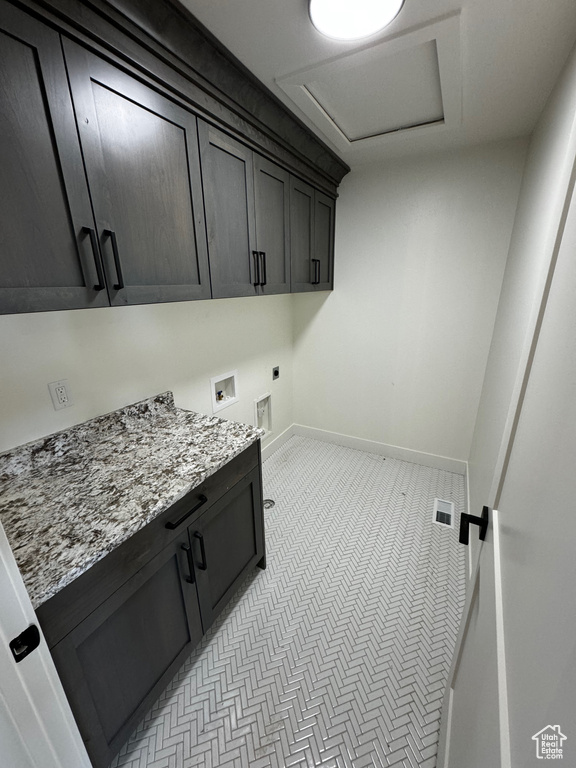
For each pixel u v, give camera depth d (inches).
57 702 25.2
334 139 69.3
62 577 27.8
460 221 80.4
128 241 38.6
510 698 18.4
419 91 53.5
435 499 87.8
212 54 42.1
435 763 39.1
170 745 41.5
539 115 59.9
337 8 36.5
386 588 62.4
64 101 30.8
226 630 55.4
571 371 17.4
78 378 50.0
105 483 40.7
